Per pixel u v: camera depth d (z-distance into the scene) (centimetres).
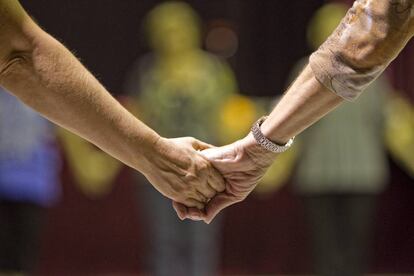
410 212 1800
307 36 1920
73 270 1784
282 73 1927
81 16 1923
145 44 1927
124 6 1927
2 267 1320
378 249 1811
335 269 1462
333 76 687
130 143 723
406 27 664
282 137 735
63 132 1573
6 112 1305
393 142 1517
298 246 1811
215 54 1928
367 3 670
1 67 684
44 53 686
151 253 1449
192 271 1447
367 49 673
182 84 1436
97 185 1691
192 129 1428
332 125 1439
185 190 767
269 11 1930
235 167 764
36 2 1916
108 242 1792
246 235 1817
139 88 1458
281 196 1811
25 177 1309
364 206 1449
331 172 1441
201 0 1947
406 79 1825
